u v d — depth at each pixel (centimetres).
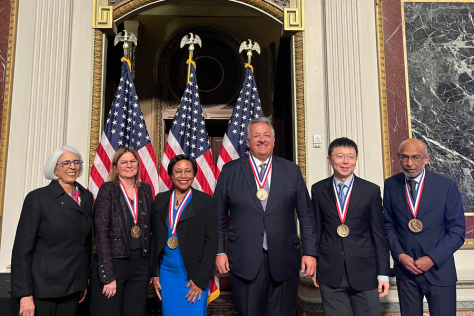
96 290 216
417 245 223
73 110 370
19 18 377
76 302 216
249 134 236
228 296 392
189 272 226
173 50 627
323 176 372
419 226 224
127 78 371
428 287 219
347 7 388
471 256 348
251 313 215
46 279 201
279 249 219
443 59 379
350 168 220
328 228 225
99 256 214
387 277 215
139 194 238
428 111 371
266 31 626
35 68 366
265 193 225
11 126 361
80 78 375
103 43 386
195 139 364
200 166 355
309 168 372
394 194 238
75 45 379
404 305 227
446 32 383
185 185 235
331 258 220
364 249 218
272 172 232
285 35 403
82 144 367
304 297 331
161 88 620
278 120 575
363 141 370
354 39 383
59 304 209
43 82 365
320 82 387
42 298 201
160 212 236
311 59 390
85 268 217
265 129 231
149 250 234
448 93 374
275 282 221
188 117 368
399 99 372
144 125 364
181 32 626
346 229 219
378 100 377
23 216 204
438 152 366
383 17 384
